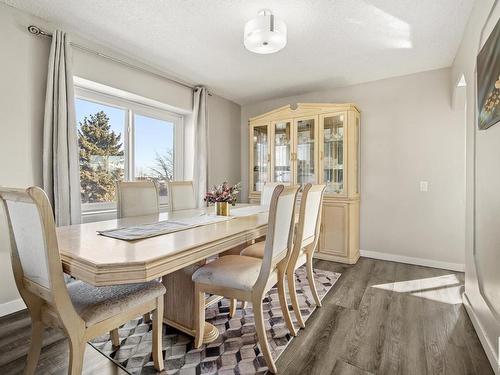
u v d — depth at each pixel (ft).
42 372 4.63
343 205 10.87
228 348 5.36
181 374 4.64
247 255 6.81
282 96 13.53
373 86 11.39
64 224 7.43
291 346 5.40
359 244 11.74
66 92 7.56
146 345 5.46
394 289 8.13
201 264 5.84
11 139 6.82
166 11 6.81
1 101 6.66
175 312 6.01
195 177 11.88
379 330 5.93
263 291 4.76
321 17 6.92
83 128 8.96
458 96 9.11
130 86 9.45
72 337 3.53
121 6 6.66
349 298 7.54
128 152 10.28
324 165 11.46
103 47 8.60
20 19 6.89
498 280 4.50
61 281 3.45
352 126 10.81
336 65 9.86
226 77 11.11
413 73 10.55
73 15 7.05
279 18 6.59
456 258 9.91
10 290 6.72
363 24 7.22
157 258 3.53
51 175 7.38
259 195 13.24
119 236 4.71
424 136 10.42
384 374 4.63
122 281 3.32
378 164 11.31
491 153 4.79
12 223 3.98
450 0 6.19
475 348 5.31
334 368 4.77
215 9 6.70
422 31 7.52
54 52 7.34
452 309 6.85
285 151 12.54
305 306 7.08
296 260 6.17
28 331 5.90
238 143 14.96
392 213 11.06
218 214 7.54
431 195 10.33
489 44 4.70
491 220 4.83
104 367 4.82
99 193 9.37
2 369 4.70
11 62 6.79
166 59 9.46
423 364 4.87
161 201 11.56
